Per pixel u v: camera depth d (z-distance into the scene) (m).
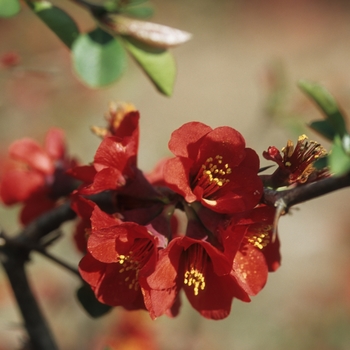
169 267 0.57
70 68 1.42
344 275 1.84
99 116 1.77
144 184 0.59
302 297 1.75
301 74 2.28
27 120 1.66
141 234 0.57
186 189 0.57
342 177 0.56
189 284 0.57
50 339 0.67
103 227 0.56
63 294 1.48
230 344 1.58
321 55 2.40
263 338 1.61
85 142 1.76
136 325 1.28
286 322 1.66
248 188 0.57
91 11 0.60
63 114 1.70
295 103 0.94
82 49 0.60
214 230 0.58
